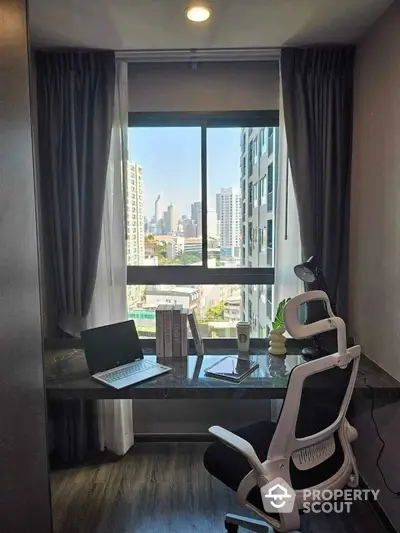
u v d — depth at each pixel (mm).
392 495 1975
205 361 2346
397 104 1905
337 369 1495
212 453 1734
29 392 1425
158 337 2402
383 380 1979
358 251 2398
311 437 1497
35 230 1497
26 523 1391
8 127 1271
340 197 2490
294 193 2516
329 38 2301
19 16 1368
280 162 2559
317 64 2426
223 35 2252
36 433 1485
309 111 2449
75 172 2477
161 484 2375
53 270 2566
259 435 1800
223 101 2672
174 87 2670
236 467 1622
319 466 1558
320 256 2521
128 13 2008
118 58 2506
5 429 1240
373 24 2133
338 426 1610
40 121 2480
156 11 1988
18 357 1336
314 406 1482
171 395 1991
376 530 2027
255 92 2656
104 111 2469
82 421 2578
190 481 2404
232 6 1946
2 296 1222
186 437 2818
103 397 2000
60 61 2443
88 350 2186
